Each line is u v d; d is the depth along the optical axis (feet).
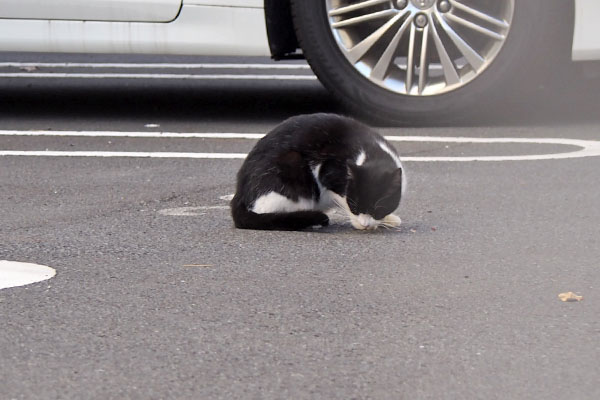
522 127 37.17
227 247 22.82
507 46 35.91
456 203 27.04
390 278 20.52
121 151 33.68
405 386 15.40
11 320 18.11
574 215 25.66
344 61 36.52
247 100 44.60
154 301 19.10
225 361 16.33
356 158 24.85
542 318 18.25
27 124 38.55
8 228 24.48
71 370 15.99
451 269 21.17
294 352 16.69
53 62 56.85
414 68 36.40
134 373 15.88
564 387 15.38
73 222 25.05
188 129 37.63
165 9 36.52
